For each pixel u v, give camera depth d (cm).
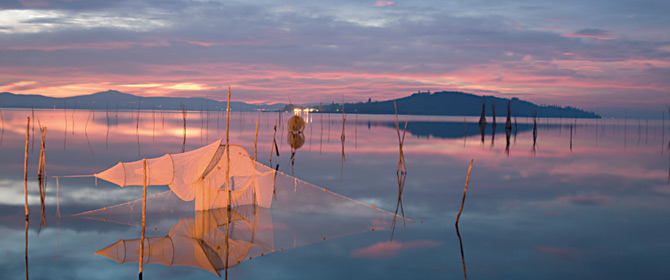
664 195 1666
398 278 834
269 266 889
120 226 1139
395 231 1137
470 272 866
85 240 1025
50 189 1597
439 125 8712
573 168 2425
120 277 821
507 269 884
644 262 930
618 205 1475
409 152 3178
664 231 1162
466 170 2278
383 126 7838
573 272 873
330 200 1470
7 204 1351
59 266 868
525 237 1096
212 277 829
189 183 1258
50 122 6384
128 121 7588
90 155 2669
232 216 1259
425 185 1822
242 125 6925
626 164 2648
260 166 1393
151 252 956
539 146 3856
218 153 1298
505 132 6222
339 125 7950
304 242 1038
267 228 1145
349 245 1022
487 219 1268
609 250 1003
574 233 1137
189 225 1158
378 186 1784
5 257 910
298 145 3616
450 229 1163
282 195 1525
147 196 1493
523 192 1691
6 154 2631
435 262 920
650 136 5800
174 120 8556
